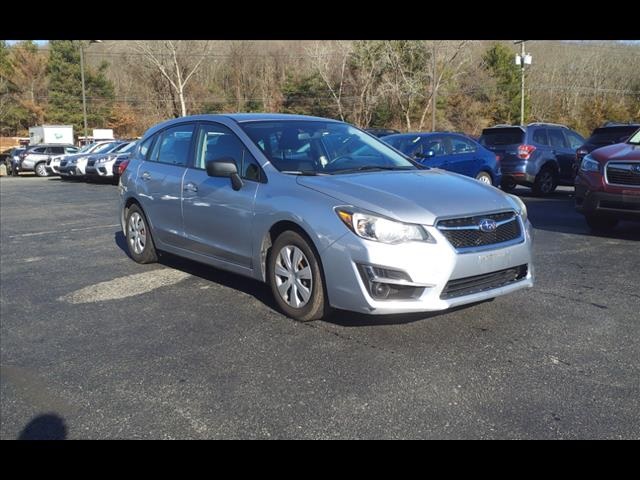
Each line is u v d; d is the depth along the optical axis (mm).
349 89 56375
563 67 58750
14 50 63875
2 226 10203
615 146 7891
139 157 6645
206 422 3064
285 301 4531
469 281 4047
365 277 3898
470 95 58000
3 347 4230
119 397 3381
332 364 3697
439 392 3299
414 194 4160
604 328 4273
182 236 5703
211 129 5539
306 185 4398
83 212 11852
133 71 66062
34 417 3203
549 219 9578
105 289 5684
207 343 4141
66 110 63156
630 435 2850
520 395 3252
